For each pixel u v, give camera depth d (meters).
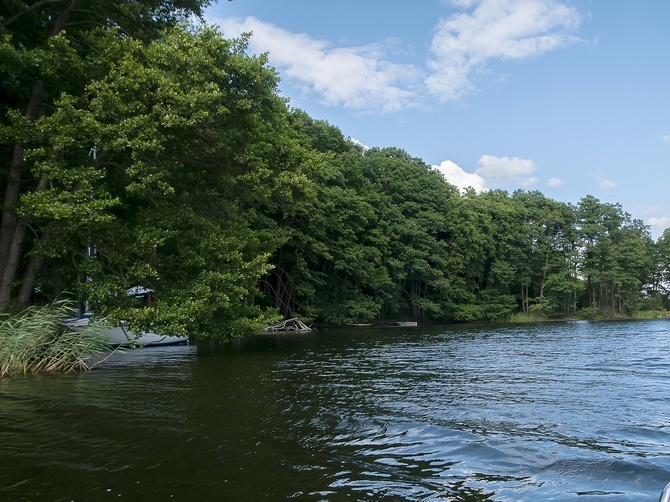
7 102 13.35
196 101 10.84
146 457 4.92
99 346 11.66
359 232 41.53
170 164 13.00
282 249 36.25
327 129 40.06
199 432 5.88
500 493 4.12
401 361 14.09
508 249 57.28
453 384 9.82
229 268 13.45
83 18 13.74
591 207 67.19
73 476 4.36
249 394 8.42
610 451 5.28
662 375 11.18
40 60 10.82
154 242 11.68
